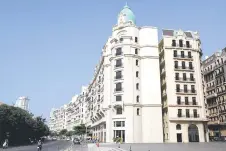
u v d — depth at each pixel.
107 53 86.12
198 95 77.38
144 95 75.31
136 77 75.81
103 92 88.44
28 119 80.25
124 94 73.50
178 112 74.62
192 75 78.81
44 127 107.69
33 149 49.56
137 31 80.50
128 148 43.03
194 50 81.00
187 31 85.38
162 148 41.81
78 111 182.00
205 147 42.88
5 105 66.62
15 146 64.38
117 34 80.81
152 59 78.00
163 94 79.25
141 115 73.69
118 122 72.50
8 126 65.31
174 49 79.50
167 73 77.12
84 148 51.16
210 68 106.31
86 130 125.69
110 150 42.16
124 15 84.75
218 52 102.56
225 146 45.31
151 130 72.44
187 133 73.56
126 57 76.31
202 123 75.38
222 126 93.31
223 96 94.88
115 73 77.00
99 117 95.19
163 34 81.81
